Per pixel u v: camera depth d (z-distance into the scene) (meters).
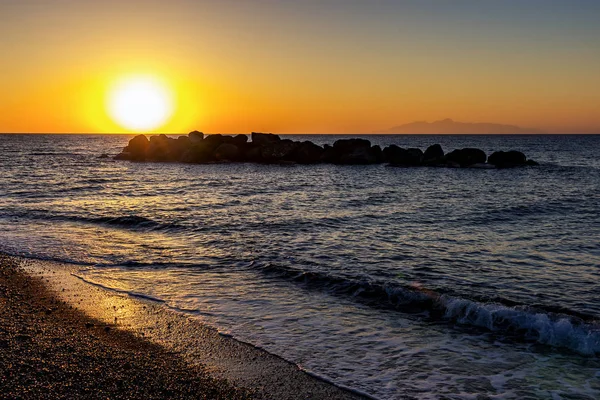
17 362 7.11
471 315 9.30
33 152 87.56
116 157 67.88
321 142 181.75
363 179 40.44
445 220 20.25
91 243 16.02
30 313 9.48
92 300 10.42
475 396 6.58
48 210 22.83
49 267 13.15
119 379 6.83
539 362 7.59
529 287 11.31
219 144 63.72
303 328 8.95
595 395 6.60
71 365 7.17
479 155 52.81
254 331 8.80
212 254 14.50
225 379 7.02
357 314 9.67
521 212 22.41
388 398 6.54
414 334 8.69
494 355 7.84
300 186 34.97
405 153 54.19
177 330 8.81
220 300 10.47
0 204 24.75
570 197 27.64
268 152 60.06
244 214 21.92
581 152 91.00
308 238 16.72
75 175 43.22
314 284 11.56
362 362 7.59
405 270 12.69
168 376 7.03
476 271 12.62
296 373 7.23
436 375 7.18
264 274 12.42
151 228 18.59
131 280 11.95
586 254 14.46
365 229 18.30
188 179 40.50
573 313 9.60
